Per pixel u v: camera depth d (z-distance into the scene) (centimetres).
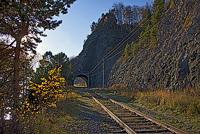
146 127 605
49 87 697
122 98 1980
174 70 1886
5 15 550
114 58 6097
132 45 4703
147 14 5672
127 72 3831
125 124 614
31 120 547
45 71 1356
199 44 1655
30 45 692
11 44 657
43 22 625
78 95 2136
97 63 7681
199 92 1270
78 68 7962
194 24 1867
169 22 2694
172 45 2183
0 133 405
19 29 627
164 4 3566
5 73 677
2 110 421
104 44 7525
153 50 2989
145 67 2858
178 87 1694
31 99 984
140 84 2733
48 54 3312
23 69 873
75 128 607
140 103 1416
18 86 624
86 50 8419
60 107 1048
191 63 1656
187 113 873
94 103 1430
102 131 572
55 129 571
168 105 1080
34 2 550
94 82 7406
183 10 2352
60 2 602
